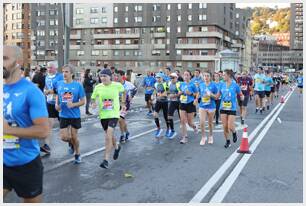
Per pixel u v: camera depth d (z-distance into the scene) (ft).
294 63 509.35
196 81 40.16
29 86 12.16
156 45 327.67
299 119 56.54
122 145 34.30
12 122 12.18
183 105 35.63
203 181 22.57
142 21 331.36
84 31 349.41
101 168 25.44
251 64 458.09
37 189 12.76
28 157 12.50
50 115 30.99
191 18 317.01
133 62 335.67
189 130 44.27
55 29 346.54
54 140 35.60
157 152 31.22
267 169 25.71
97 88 26.23
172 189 20.89
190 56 317.22
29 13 366.22
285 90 174.50
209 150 32.30
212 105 35.12
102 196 19.49
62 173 23.93
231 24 354.13
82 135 39.37
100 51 344.49
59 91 26.27
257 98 65.87
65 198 19.06
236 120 54.90
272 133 42.37
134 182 22.16
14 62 12.08
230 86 33.63
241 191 20.74
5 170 12.53
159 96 38.75
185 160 28.30
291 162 27.91
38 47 351.25
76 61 351.25
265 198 19.60
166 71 53.21
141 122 51.44
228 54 129.90
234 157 29.50
